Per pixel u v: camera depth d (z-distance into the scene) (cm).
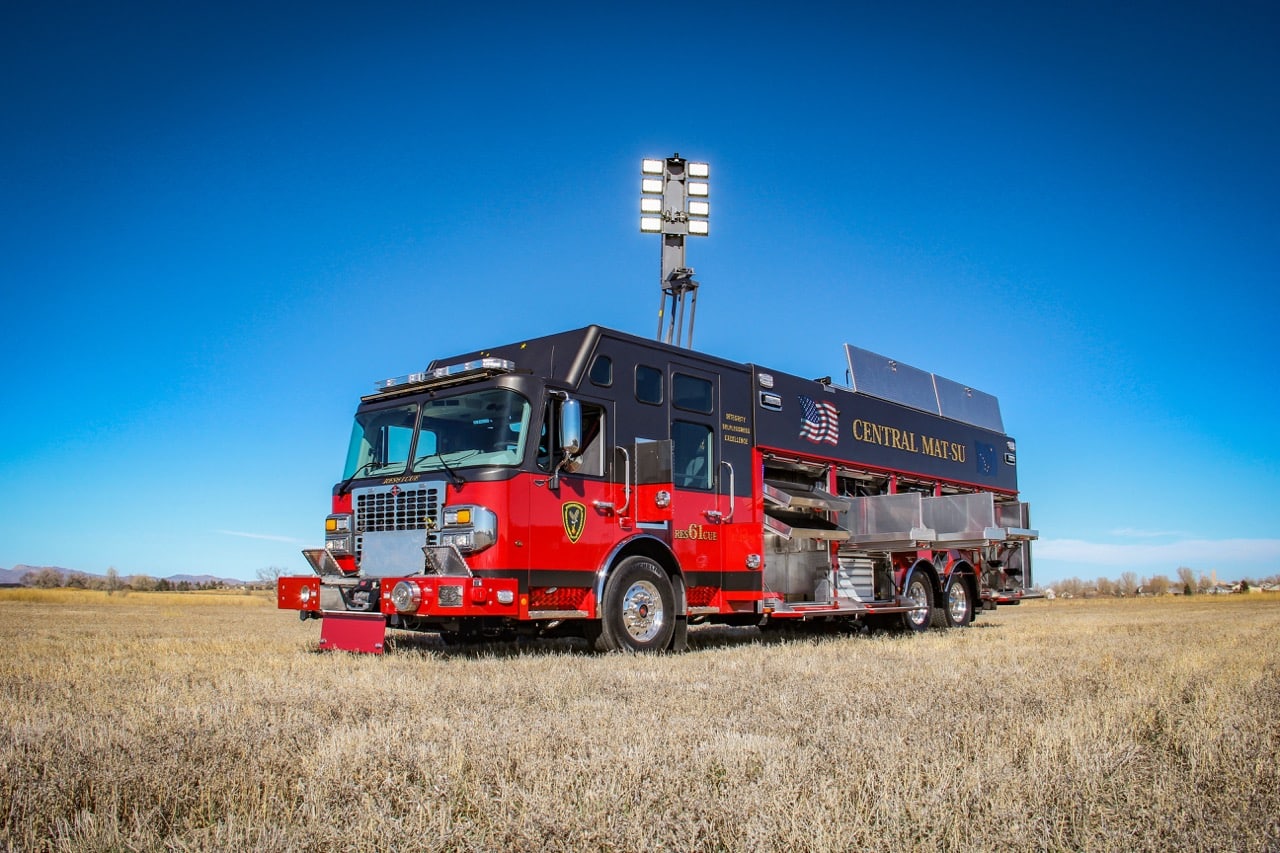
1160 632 1305
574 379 951
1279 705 584
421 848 302
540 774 383
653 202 1409
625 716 523
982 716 530
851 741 452
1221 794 379
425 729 475
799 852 303
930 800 346
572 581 919
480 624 915
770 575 1168
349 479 980
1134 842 317
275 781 376
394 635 1202
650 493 991
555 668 773
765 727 496
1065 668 788
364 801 345
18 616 1894
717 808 338
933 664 824
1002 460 1847
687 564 1050
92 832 312
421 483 905
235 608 2609
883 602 1371
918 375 1633
